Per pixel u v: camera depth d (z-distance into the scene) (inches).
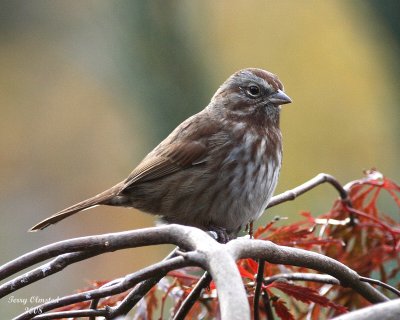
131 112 605.6
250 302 237.0
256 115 336.5
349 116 616.4
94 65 716.0
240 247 191.9
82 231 687.1
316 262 213.9
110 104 727.7
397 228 282.2
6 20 786.8
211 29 576.1
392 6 586.9
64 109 772.0
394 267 289.4
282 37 625.6
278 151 337.1
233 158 327.0
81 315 219.1
